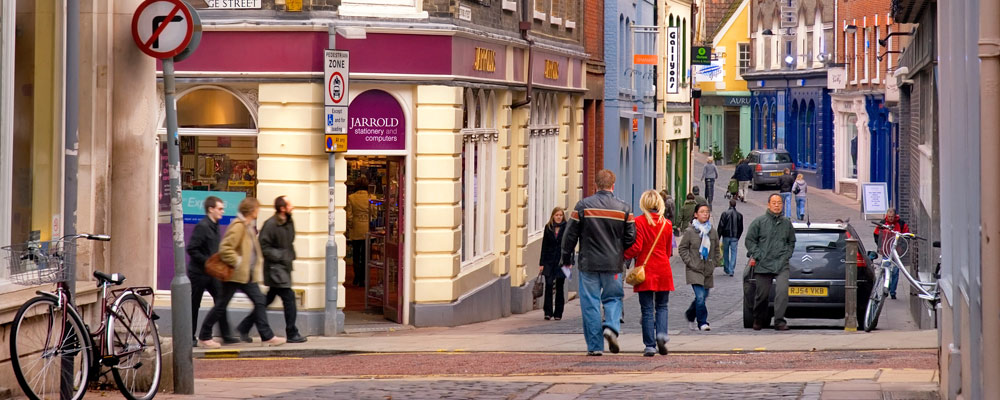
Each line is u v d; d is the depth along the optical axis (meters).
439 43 28.00
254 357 23.23
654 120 67.38
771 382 16.11
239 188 27.66
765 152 96.62
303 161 26.89
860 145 83.25
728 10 125.25
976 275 11.74
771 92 112.00
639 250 21.38
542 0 38.44
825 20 96.56
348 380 18.11
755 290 27.91
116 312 14.70
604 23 51.44
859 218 69.75
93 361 14.23
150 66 17.30
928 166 31.00
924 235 32.47
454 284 28.83
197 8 26.53
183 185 27.70
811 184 99.19
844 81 85.38
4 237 14.25
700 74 95.62
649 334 21.39
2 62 14.23
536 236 39.06
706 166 78.62
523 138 35.59
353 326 27.97
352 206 30.19
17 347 12.84
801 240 27.92
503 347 23.59
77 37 15.78
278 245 24.56
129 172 17.03
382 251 29.33
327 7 27.09
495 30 32.09
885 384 15.30
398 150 28.22
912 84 38.06
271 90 26.95
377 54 27.59
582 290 21.64
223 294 23.84
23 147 14.84
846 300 26.75
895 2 31.91
